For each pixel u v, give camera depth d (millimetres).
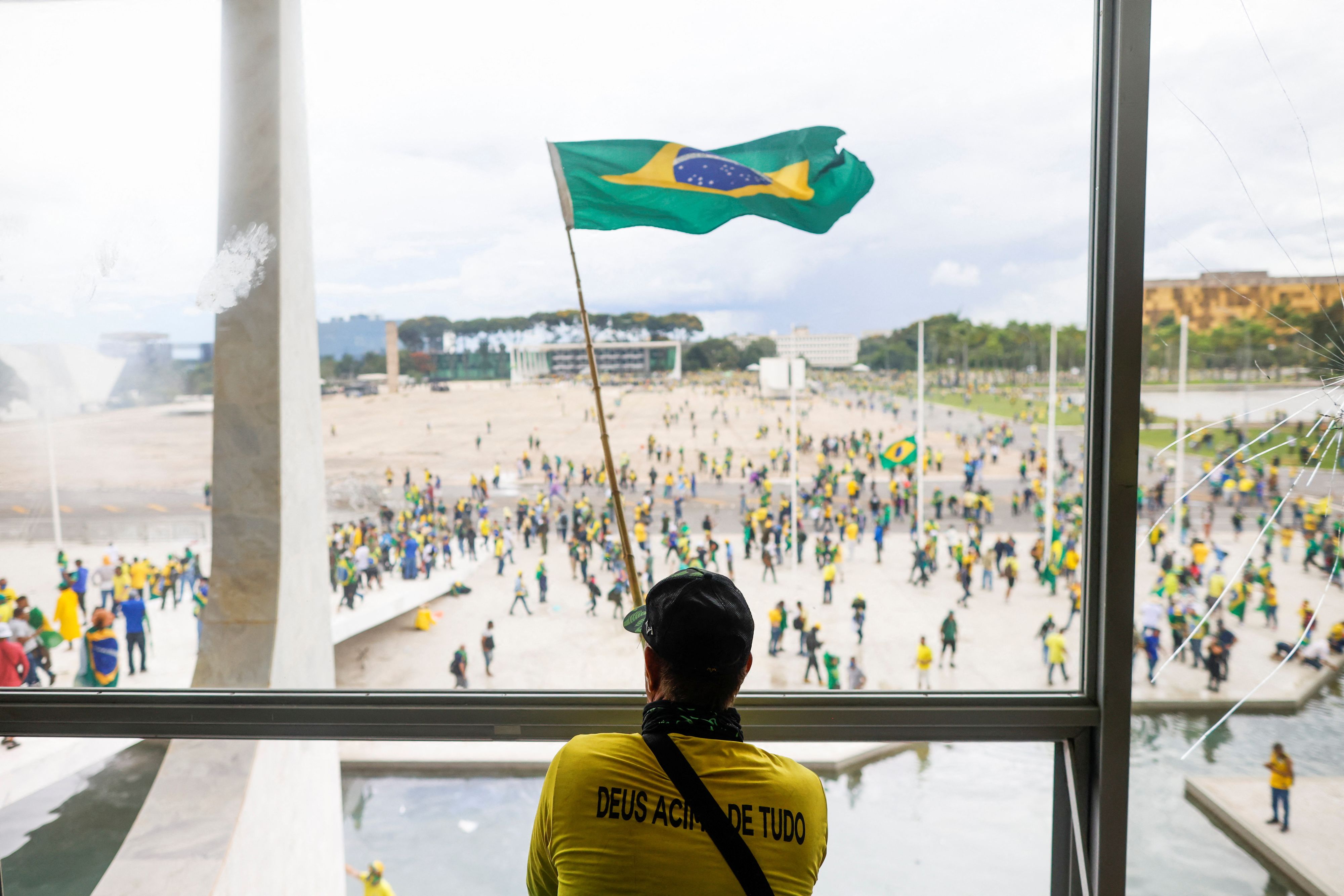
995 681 20094
